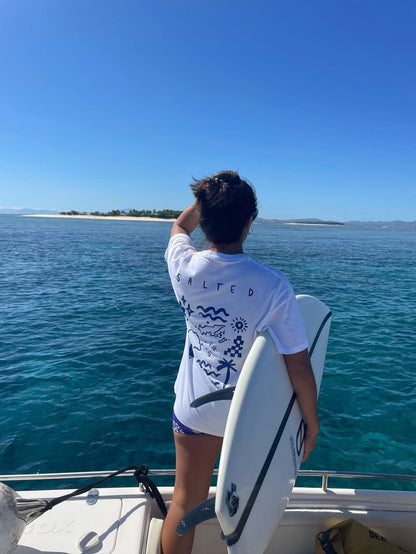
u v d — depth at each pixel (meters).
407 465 4.85
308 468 4.78
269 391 1.46
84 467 4.75
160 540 1.86
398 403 6.31
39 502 1.79
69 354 8.31
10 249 33.22
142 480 2.05
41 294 15.00
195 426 1.62
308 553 2.07
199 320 1.57
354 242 61.34
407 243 62.84
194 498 1.70
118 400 6.23
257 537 1.40
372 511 2.09
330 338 9.74
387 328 10.78
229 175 1.54
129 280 18.78
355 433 5.46
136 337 9.55
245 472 1.36
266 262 28.02
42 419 5.66
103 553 1.77
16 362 7.83
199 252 1.61
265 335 1.49
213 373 1.58
